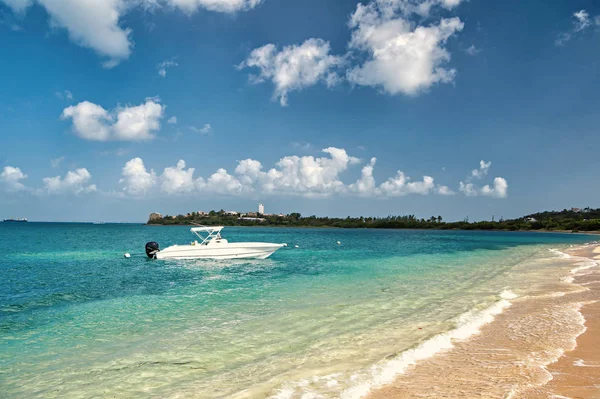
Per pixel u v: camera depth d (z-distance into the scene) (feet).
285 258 104.78
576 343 27.68
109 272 76.33
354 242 204.95
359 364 24.57
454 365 23.68
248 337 31.63
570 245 182.60
